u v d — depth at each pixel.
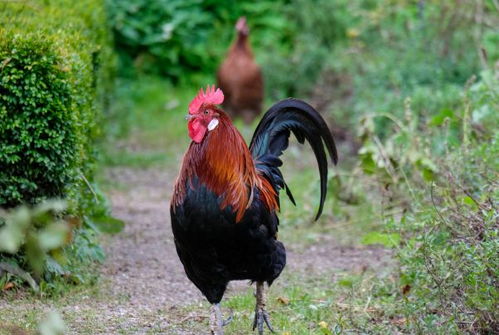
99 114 14.98
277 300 10.55
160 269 12.01
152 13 27.25
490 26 18.83
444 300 8.78
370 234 10.90
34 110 9.52
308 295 10.75
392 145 13.98
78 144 10.35
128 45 27.12
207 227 8.27
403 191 13.55
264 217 8.59
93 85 13.52
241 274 8.73
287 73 25.55
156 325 9.38
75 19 13.55
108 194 17.00
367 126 14.05
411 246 9.90
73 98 10.03
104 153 19.31
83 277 10.82
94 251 11.54
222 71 23.47
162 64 27.52
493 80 13.86
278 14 28.64
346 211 15.20
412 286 10.09
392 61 20.39
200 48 27.56
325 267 12.46
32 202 9.92
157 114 25.12
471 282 8.25
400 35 21.31
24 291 10.05
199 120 8.39
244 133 22.88
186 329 9.37
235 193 8.31
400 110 17.91
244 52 23.33
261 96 23.67
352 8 25.42
